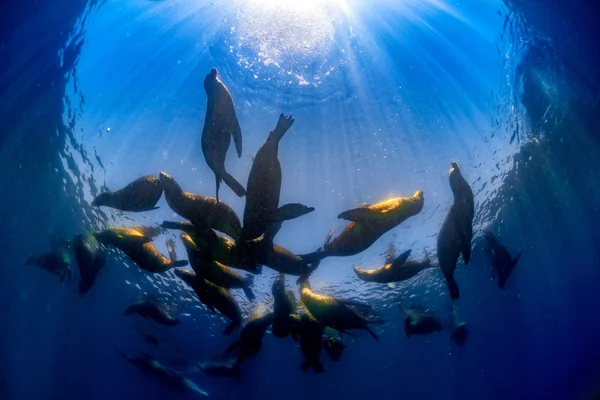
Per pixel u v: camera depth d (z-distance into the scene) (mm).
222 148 4598
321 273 11883
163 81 11531
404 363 23672
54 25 8469
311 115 11750
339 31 11656
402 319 16234
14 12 7293
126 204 5387
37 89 8922
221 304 6531
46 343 20219
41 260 9492
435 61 11461
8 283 14898
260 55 11609
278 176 4355
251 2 11578
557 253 15797
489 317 19938
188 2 11492
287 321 6543
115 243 6371
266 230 4879
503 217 12906
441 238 5191
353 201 11703
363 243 5422
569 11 7730
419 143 11656
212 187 11281
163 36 11492
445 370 27000
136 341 18531
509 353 26000
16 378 20688
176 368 19219
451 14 10719
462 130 11461
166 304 14562
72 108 10133
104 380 26094
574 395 27062
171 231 10703
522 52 9648
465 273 14406
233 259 5348
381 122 11773
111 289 14789
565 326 22844
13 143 9336
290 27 11617
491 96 10898
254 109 11531
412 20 11383
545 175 11828
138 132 11406
